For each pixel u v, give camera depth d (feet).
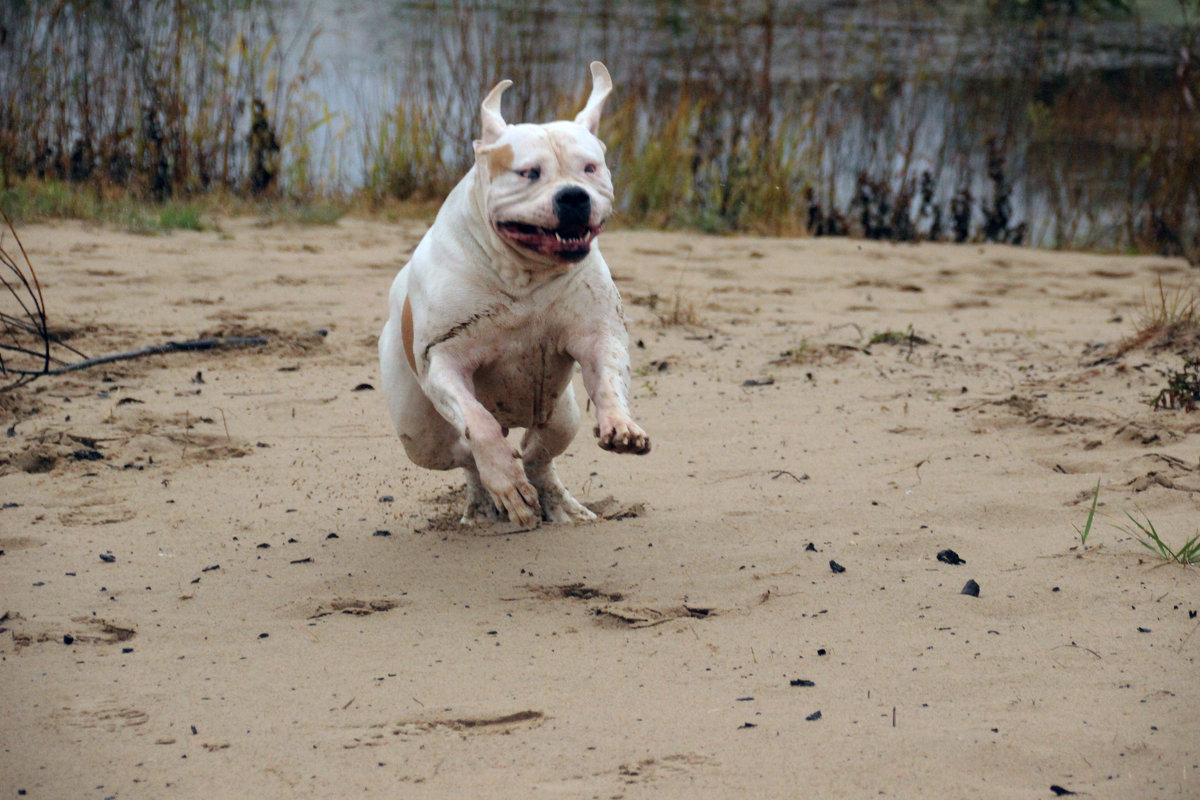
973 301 30.76
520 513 13.12
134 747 10.13
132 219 36.37
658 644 11.99
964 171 46.93
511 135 13.43
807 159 44.93
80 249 32.50
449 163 44.75
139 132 42.11
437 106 44.70
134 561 14.34
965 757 9.65
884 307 29.91
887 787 9.29
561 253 13.10
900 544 14.30
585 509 16.07
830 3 76.64
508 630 12.45
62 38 42.52
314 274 31.01
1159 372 22.12
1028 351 24.95
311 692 11.10
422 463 15.81
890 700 10.62
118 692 11.10
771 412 20.57
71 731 10.38
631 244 37.40
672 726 10.31
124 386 21.80
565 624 12.59
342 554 14.66
